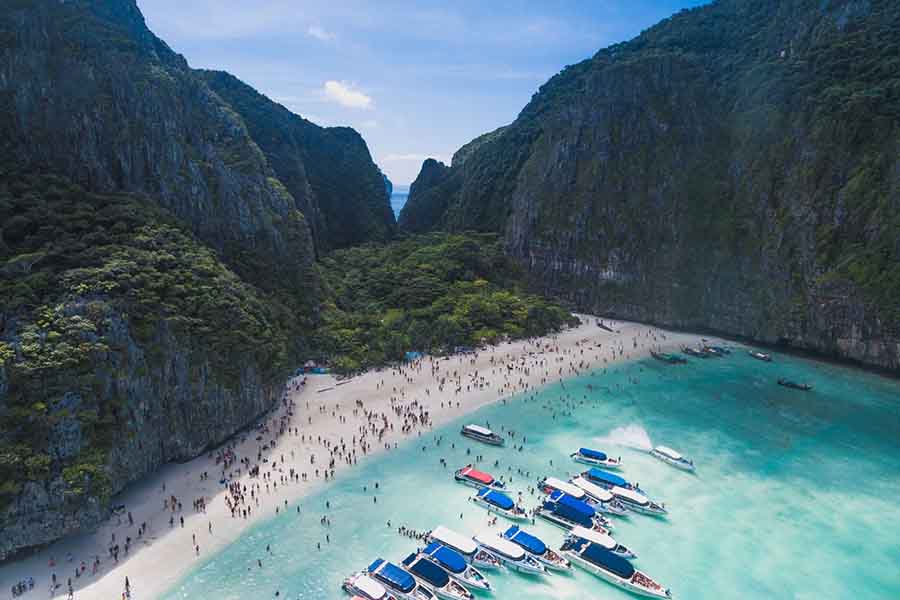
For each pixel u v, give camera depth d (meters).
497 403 103.56
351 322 130.62
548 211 191.50
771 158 155.38
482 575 59.56
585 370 122.88
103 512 61.88
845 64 151.38
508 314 149.75
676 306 161.12
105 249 81.06
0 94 93.38
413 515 69.50
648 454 86.50
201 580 57.56
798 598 57.91
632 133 178.75
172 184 108.31
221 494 71.62
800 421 99.12
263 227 126.94
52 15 109.62
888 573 61.56
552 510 69.81
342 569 60.03
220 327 85.88
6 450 57.09
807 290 139.50
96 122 100.94
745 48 187.25
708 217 162.75
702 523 69.75
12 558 57.62
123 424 68.62
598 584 59.75
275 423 90.88
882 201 130.12
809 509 73.00
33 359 62.34
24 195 85.56
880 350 124.50
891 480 80.19
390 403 100.56
